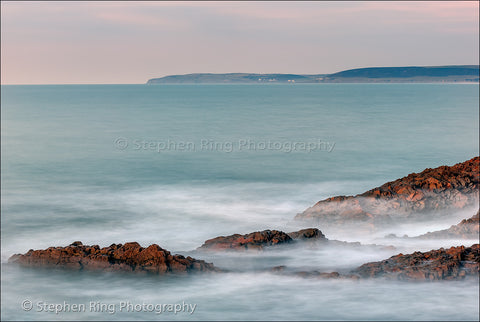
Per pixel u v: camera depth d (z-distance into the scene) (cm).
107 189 6094
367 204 4072
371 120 15512
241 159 8281
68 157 9100
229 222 4566
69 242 4106
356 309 2316
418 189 4162
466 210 4025
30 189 6194
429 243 3269
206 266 2778
